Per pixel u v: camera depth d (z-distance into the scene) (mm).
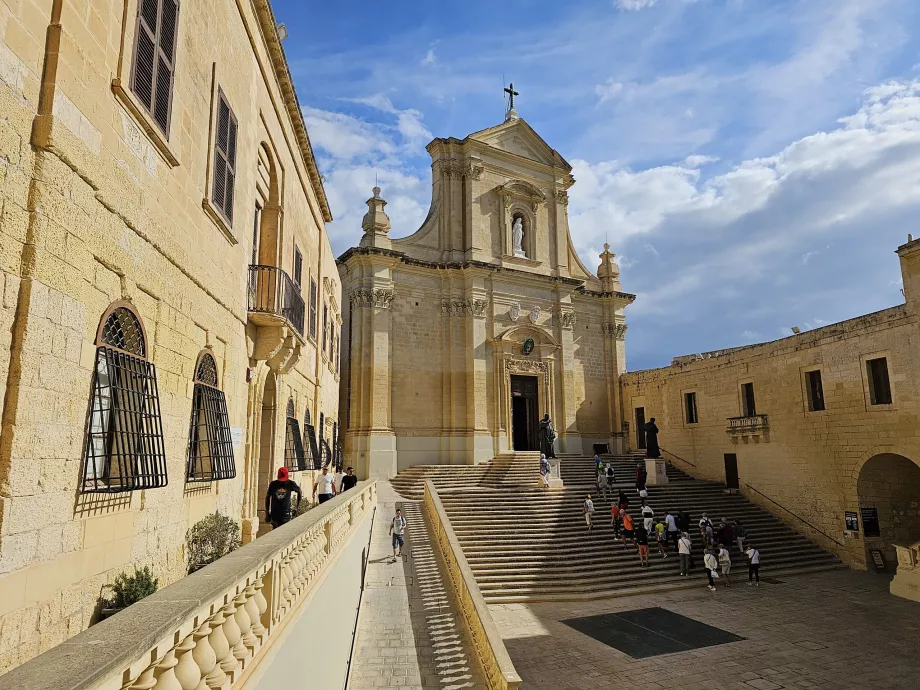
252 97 11961
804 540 26953
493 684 10492
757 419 29922
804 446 27547
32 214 4926
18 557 4707
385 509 25844
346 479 22062
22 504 4770
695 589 21094
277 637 4922
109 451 6234
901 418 23203
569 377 38656
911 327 22969
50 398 5168
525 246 39250
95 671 2188
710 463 33562
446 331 35844
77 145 5520
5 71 4637
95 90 5840
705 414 34094
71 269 5484
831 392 26328
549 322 38625
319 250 21094
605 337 42125
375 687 11188
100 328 6039
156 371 7398
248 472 12047
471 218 36750
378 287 33812
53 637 5176
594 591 20172
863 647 15438
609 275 42688
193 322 8711
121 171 6410
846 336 25672
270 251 14305
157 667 2918
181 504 8195
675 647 15258
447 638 13562
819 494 26625
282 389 14906
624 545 23406
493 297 36625
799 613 18312
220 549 8773
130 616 2895
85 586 5742
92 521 5883
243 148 11336
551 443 29797
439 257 36656
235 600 4078
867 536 24609
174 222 7930
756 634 16328
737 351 32031
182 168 8188
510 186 38500
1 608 4484
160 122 7398
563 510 25953
